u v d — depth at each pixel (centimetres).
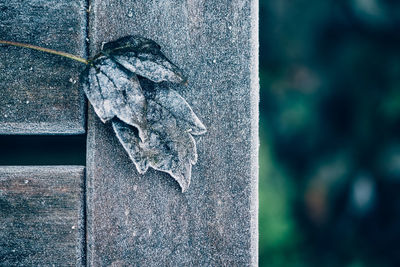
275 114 108
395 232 102
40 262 54
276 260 100
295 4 109
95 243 54
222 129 55
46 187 54
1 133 56
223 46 55
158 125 54
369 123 107
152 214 55
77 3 54
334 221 105
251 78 55
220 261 55
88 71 54
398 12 105
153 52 54
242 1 55
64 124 54
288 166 108
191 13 55
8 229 54
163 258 55
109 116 54
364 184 104
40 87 54
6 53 54
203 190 55
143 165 54
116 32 55
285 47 109
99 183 54
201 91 55
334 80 109
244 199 55
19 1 54
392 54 107
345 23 108
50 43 54
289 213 103
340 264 102
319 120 109
